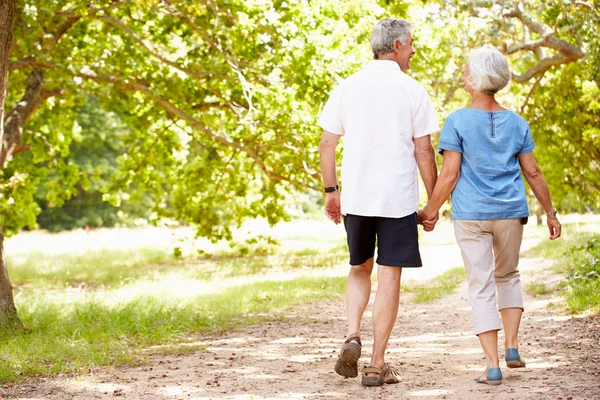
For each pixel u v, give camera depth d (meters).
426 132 5.18
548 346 6.11
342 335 7.96
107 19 14.27
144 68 17.44
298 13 14.56
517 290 5.20
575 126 22.44
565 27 14.00
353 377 5.25
